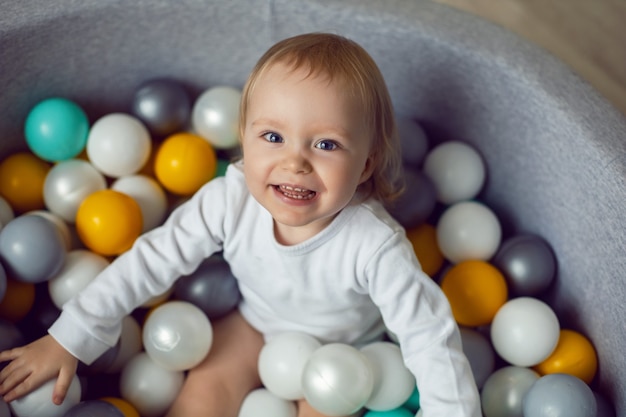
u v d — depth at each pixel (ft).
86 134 4.73
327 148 3.41
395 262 3.71
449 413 3.51
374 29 4.67
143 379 4.19
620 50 6.08
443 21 4.67
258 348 4.41
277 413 4.10
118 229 4.35
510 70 4.44
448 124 5.01
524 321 4.20
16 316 4.25
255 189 3.54
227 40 4.90
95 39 4.62
